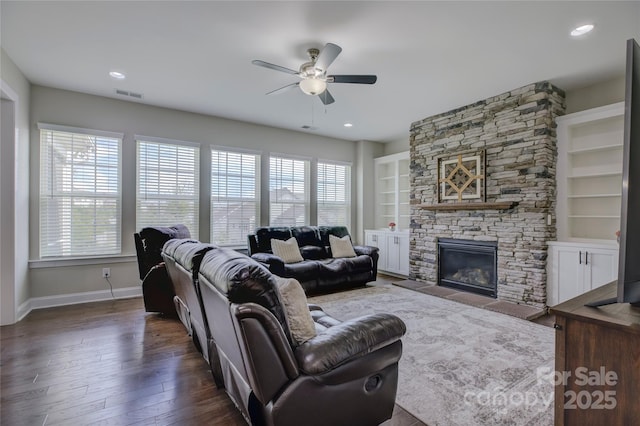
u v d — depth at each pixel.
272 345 1.29
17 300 3.28
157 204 4.46
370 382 1.58
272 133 5.52
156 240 3.60
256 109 4.60
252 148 5.29
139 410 1.82
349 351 1.42
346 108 4.57
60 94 3.83
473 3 2.28
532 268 3.73
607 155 3.60
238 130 5.15
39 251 3.71
